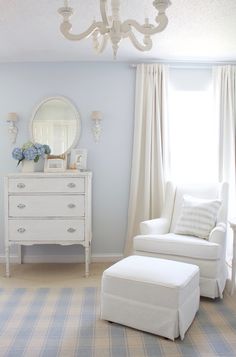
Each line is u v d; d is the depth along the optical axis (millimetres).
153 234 3393
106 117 4109
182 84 4113
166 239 3133
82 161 3984
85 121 4102
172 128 4152
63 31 1869
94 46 2219
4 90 4070
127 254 4070
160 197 4020
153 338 2340
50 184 3547
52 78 4070
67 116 4078
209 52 3725
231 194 4066
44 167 3803
